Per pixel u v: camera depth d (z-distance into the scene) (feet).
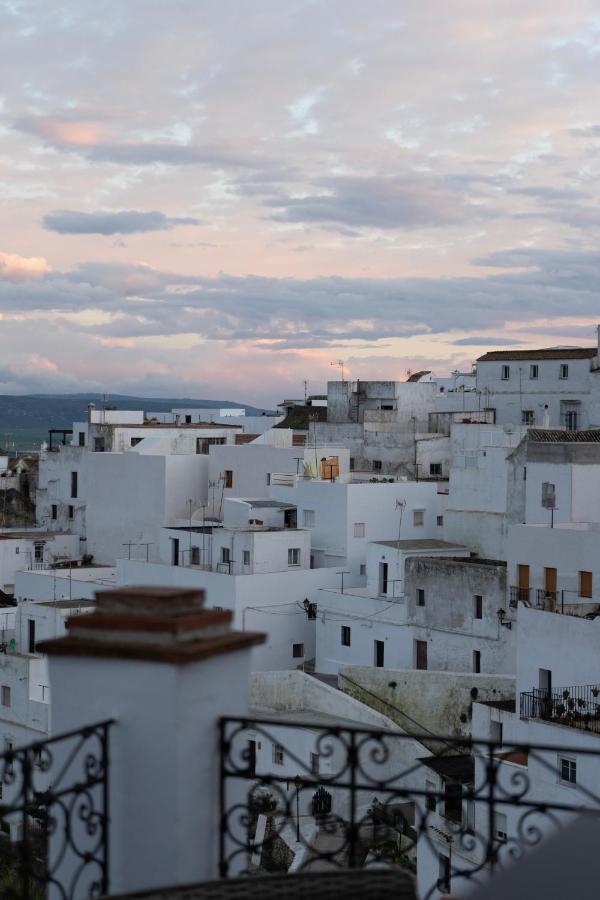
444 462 281.33
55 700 33.76
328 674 204.03
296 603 213.66
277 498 245.04
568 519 189.47
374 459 288.30
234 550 221.05
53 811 33.81
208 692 33.12
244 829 33.68
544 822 115.96
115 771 32.78
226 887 29.96
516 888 26.96
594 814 30.37
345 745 32.65
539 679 134.41
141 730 32.58
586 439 208.13
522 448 207.82
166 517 273.13
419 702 170.71
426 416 315.78
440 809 131.64
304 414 361.51
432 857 122.21
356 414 318.24
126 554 280.10
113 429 326.03
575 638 129.18
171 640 32.68
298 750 156.56
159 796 32.30
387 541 222.69
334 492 229.25
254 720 32.81
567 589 166.81
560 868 27.50
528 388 287.28
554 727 118.62
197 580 216.33
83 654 33.12
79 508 295.48
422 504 234.58
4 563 276.62
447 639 187.11
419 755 157.99
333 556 228.43
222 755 33.14
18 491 347.15
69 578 238.68
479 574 182.60
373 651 199.11
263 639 34.53
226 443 319.68
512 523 209.46
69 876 33.40
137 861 32.50
